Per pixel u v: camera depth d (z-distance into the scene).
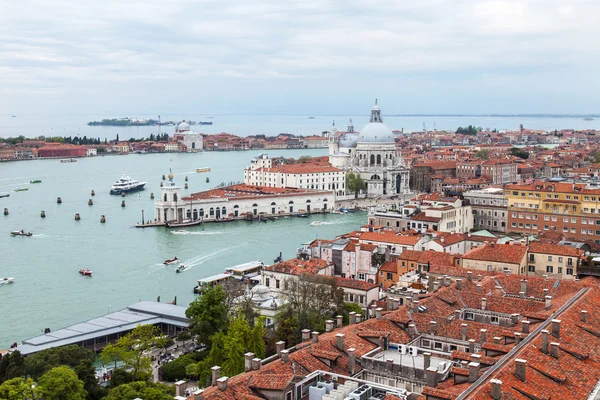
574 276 175.62
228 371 116.31
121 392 106.94
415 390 86.94
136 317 188.75
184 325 183.12
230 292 194.75
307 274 180.12
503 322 118.38
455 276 158.88
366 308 166.88
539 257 180.12
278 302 180.75
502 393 72.62
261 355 125.56
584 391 80.06
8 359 131.88
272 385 79.06
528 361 82.38
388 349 99.56
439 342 104.50
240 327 127.69
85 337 169.88
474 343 97.81
